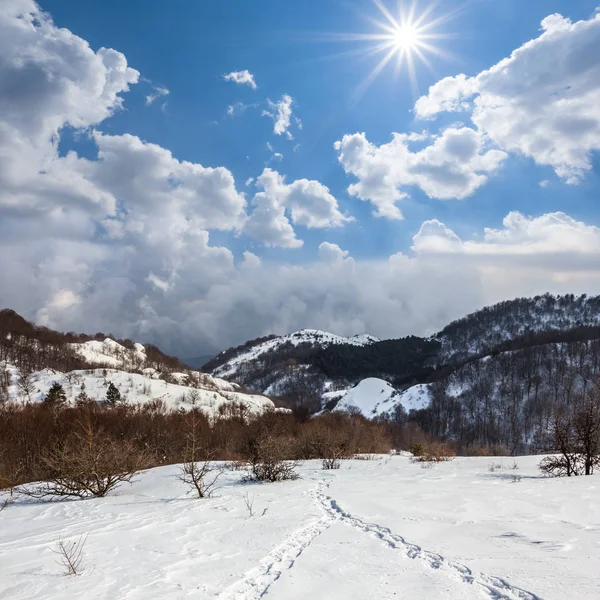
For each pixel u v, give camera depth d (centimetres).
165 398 10188
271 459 1465
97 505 1103
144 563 527
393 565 475
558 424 1471
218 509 898
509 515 705
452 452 2467
